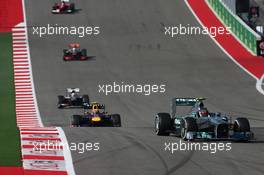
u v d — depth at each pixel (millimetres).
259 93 152750
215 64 184625
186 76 171625
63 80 169500
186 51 199875
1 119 126500
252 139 83375
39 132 88750
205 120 80812
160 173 63250
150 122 123375
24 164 68062
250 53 197625
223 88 158750
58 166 66938
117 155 72250
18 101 145875
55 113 136250
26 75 173000
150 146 77750
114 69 181375
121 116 131125
